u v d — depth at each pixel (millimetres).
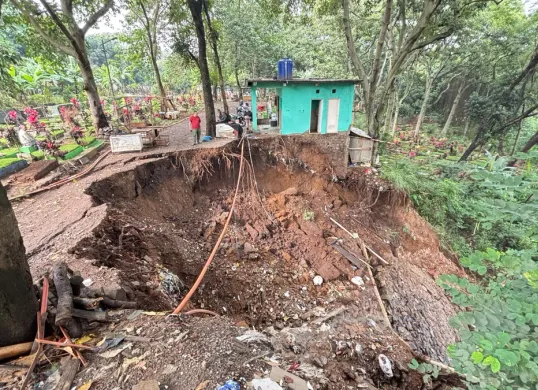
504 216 2715
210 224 10430
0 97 20562
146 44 26531
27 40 15023
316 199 12352
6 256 2883
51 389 2836
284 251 9891
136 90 49188
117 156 11711
